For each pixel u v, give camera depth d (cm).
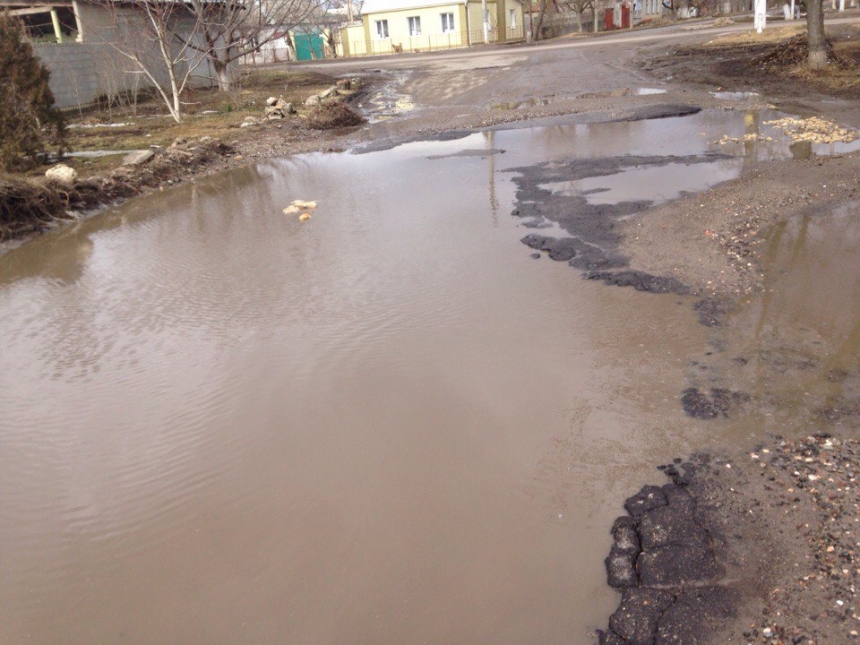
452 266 754
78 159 1380
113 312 725
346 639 329
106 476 467
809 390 475
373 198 1060
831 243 702
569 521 388
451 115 1794
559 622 328
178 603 358
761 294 615
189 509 427
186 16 2594
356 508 413
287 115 1953
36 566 394
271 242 898
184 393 556
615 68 2452
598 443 449
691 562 350
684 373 512
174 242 941
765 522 367
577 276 695
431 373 550
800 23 2912
